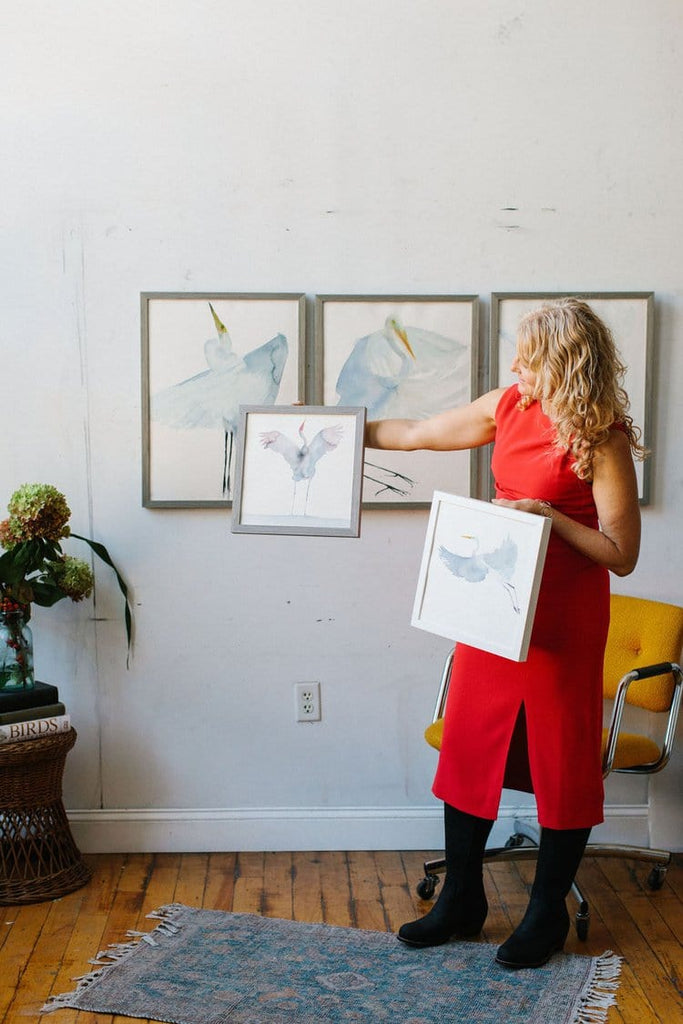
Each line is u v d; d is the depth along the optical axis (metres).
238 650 3.22
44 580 3.05
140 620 3.21
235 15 3.10
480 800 2.50
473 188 3.14
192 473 3.15
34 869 2.90
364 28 3.11
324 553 3.20
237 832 3.24
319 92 3.11
